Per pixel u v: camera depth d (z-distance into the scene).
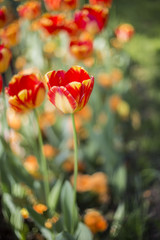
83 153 1.37
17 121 1.21
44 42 1.71
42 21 1.16
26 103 0.82
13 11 2.15
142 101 2.01
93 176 1.22
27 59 1.79
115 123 1.51
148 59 2.49
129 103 1.65
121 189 1.25
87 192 1.20
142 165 1.49
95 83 1.46
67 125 1.37
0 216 1.09
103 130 1.34
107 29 1.79
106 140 1.32
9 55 0.91
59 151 1.38
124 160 1.46
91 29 1.16
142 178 1.41
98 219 1.02
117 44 1.81
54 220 0.89
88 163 1.37
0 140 0.98
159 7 3.46
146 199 1.30
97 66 1.66
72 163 1.32
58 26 1.16
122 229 1.09
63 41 1.61
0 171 0.98
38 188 1.03
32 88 0.83
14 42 1.23
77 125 1.36
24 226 0.93
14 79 0.81
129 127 1.70
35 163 1.17
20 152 1.29
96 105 1.47
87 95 0.71
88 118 1.41
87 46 1.15
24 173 1.03
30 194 1.07
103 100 1.63
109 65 1.70
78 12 1.15
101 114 1.47
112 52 1.76
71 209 0.89
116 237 1.08
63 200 0.89
